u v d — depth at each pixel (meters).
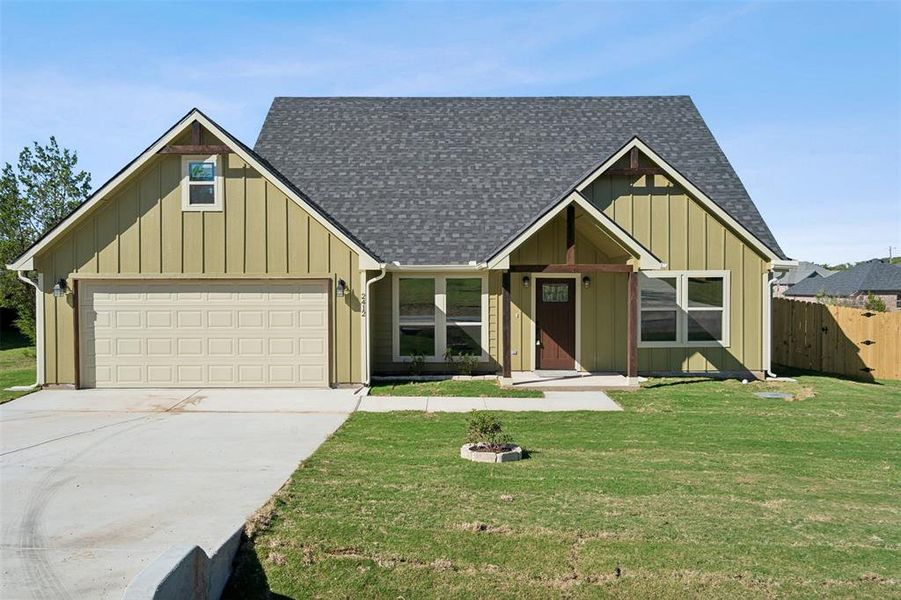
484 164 17.61
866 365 17.06
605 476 7.81
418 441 9.61
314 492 7.09
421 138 18.45
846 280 51.59
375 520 6.32
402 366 15.68
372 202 16.59
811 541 6.02
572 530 6.14
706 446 9.48
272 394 13.52
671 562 5.59
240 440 9.75
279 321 14.19
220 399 13.03
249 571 5.50
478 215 16.30
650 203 15.69
